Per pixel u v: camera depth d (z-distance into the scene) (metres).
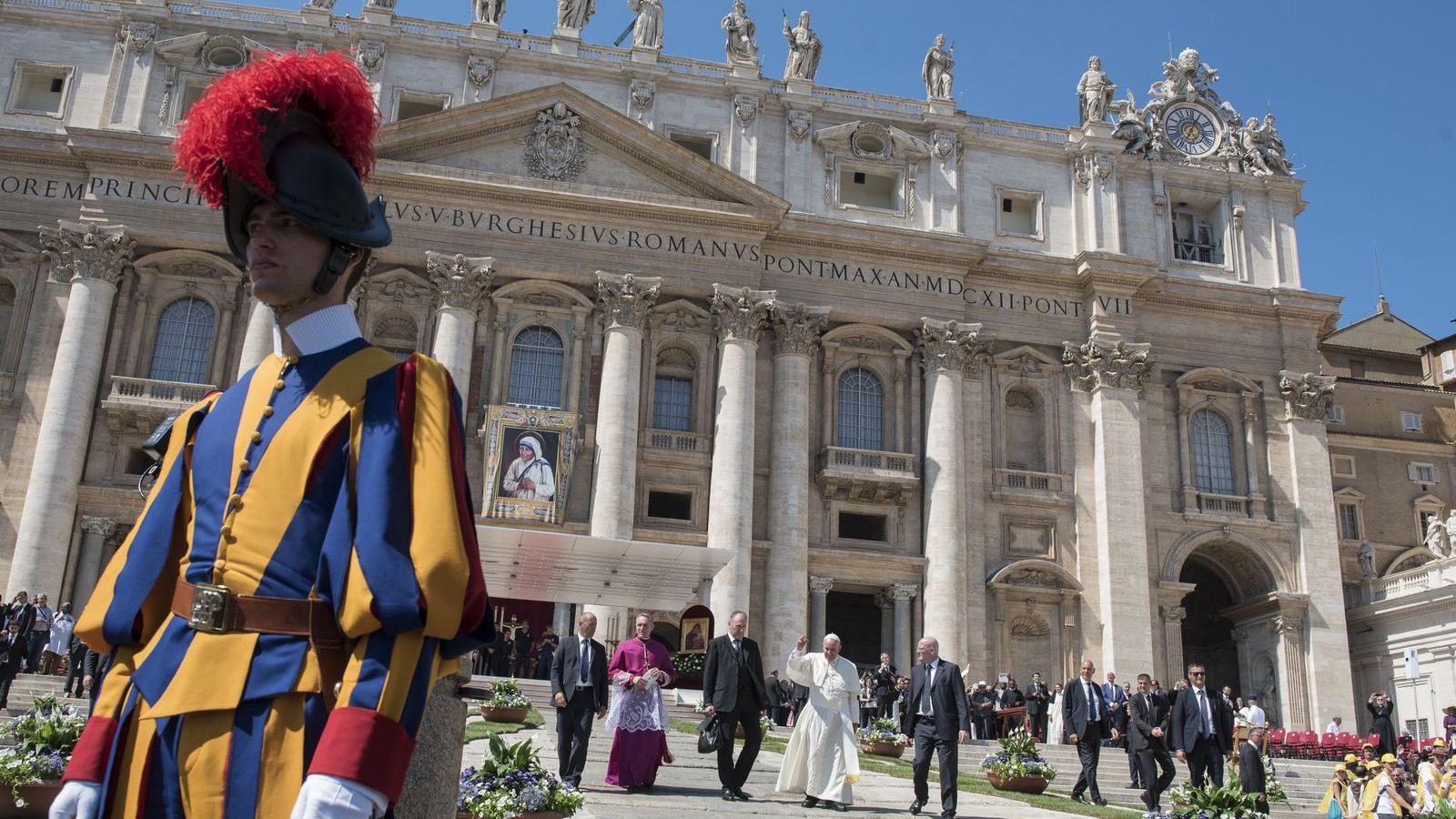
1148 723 22.23
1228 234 54.22
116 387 43.69
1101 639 47.69
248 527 3.70
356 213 3.99
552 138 47.59
